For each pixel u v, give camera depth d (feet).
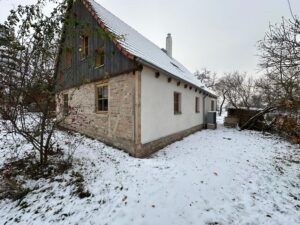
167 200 9.76
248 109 41.65
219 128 42.42
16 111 12.10
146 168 14.40
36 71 12.12
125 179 12.35
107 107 22.95
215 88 107.86
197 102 38.83
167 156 19.03
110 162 15.97
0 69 10.74
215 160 17.19
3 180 12.60
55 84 13.47
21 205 10.40
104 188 11.23
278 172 14.58
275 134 32.07
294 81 13.57
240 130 38.52
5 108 11.55
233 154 19.61
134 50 20.68
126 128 19.35
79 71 26.86
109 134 21.89
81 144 21.35
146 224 7.98
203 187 11.34
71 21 11.50
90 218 8.63
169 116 24.59
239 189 11.37
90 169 14.17
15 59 11.13
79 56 26.58
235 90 61.36
